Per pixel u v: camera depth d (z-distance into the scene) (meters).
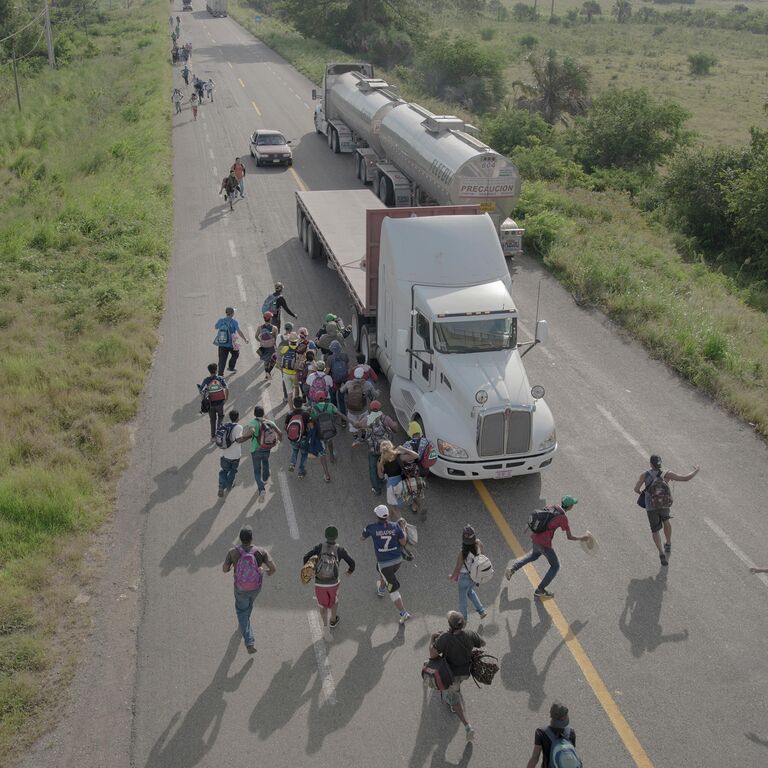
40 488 12.79
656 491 11.30
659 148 37.34
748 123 53.22
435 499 13.12
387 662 9.77
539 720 8.97
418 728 8.84
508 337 13.70
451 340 13.47
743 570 11.50
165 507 12.80
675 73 75.44
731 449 14.65
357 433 14.48
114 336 18.22
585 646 10.05
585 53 87.25
